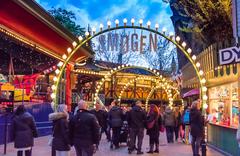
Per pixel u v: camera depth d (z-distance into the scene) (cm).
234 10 1005
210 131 1595
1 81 1902
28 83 2209
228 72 1330
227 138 1288
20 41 1869
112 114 1554
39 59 2345
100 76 3350
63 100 2627
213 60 1530
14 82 2195
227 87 1372
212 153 1366
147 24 1470
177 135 1991
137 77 4272
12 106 1741
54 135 845
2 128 1609
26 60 2280
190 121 1198
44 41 2092
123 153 1392
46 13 1802
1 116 1609
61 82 2562
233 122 1273
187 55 1470
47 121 2205
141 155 1333
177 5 2216
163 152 1425
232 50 1016
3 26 1662
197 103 1198
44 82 2514
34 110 2039
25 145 913
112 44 1476
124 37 1482
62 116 842
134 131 1366
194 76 2092
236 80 1236
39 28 1908
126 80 4894
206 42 1919
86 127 769
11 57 2147
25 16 1708
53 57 2362
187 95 2053
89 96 3666
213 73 1532
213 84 1542
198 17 1802
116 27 1482
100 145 1703
